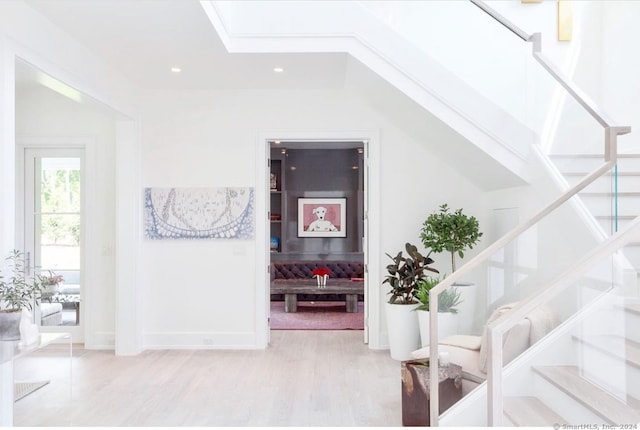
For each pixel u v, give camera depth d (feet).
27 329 10.44
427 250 18.95
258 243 18.90
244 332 18.93
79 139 19.04
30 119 19.13
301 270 31.01
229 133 18.97
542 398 7.86
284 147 31.58
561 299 7.82
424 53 14.56
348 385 14.48
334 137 18.92
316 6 14.61
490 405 7.81
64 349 18.76
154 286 18.99
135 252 18.29
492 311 11.48
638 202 11.25
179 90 18.93
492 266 11.51
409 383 11.27
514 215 15.90
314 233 32.27
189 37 13.43
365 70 15.15
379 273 18.89
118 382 14.80
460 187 18.99
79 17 12.07
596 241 11.22
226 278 18.95
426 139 17.61
